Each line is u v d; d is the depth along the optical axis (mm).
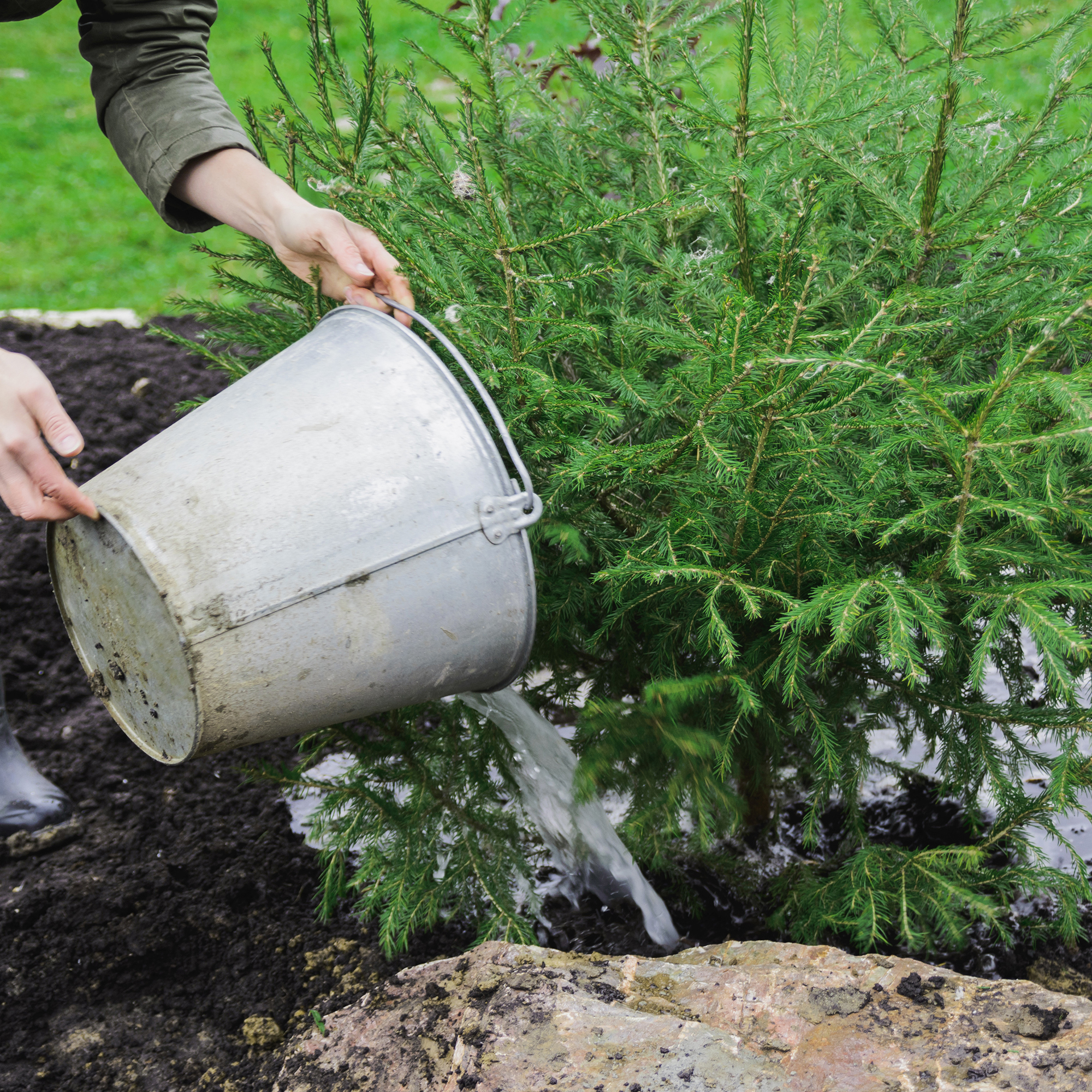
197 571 1434
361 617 1510
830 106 1974
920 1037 1324
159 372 4055
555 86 2900
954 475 1593
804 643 1762
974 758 1853
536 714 2002
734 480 1646
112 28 1937
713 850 2271
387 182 2178
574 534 1610
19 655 2951
